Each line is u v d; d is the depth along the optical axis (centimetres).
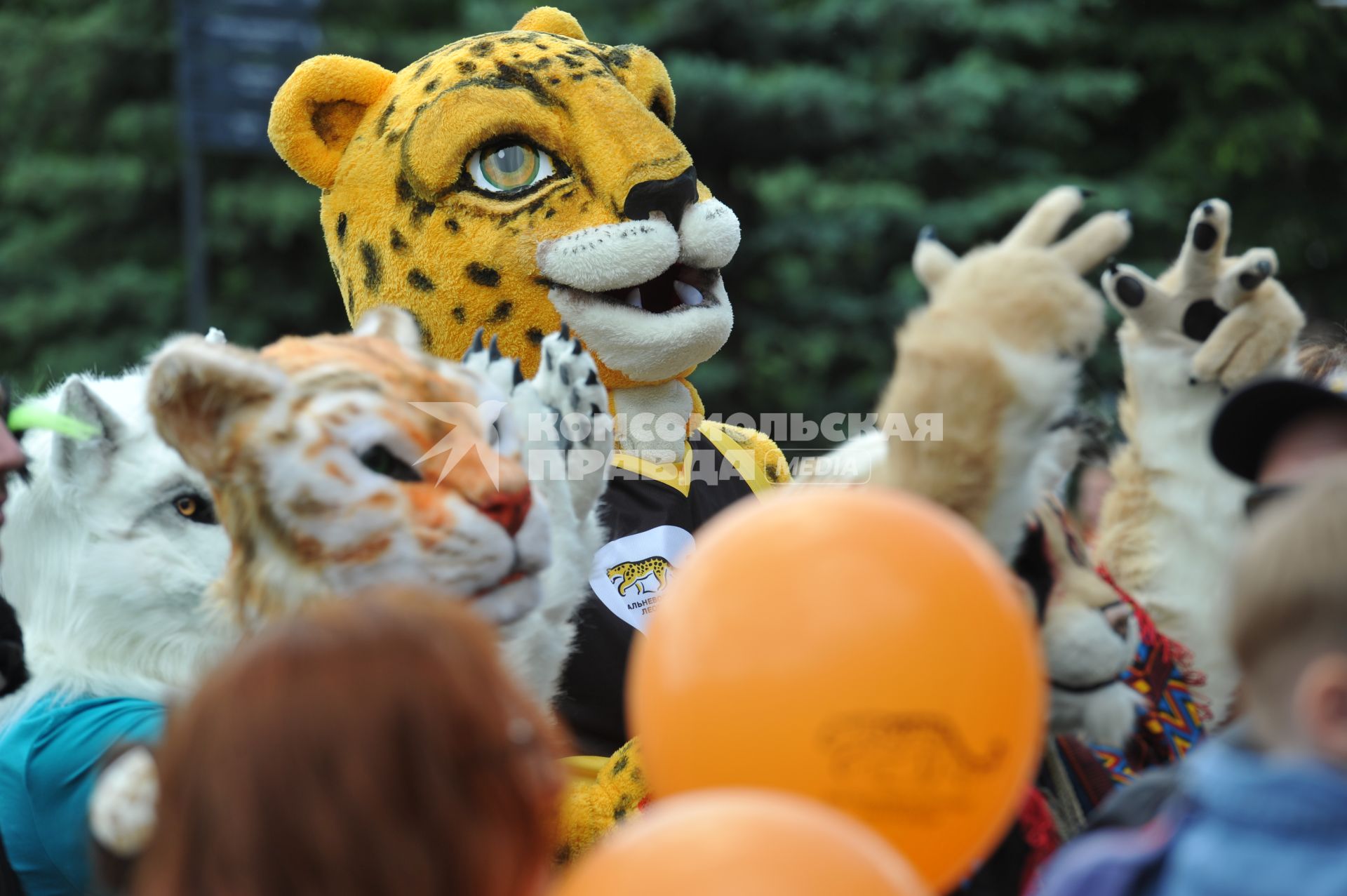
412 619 208
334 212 515
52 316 1967
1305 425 300
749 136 1725
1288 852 226
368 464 323
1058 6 1886
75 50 2039
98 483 372
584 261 480
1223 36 1977
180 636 368
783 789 236
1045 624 347
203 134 1609
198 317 1570
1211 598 444
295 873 193
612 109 503
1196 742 434
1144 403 454
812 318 1773
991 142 1869
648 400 512
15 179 2022
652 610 471
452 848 196
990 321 298
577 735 459
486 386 353
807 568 239
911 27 1838
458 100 493
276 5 1620
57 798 357
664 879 195
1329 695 227
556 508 366
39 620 380
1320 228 2089
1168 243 1923
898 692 234
